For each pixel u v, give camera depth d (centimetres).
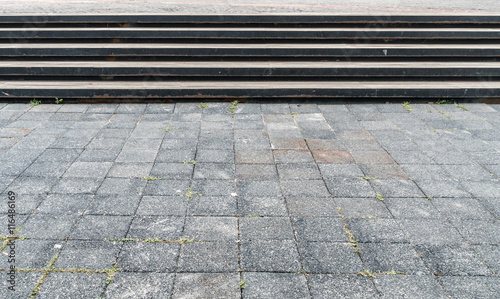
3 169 414
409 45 685
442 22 707
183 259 293
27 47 646
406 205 364
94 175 407
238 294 262
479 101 636
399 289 269
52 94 603
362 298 261
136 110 587
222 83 634
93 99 611
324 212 352
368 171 424
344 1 843
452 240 318
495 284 274
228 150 467
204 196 373
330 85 630
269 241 314
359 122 557
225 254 299
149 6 753
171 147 471
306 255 299
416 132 525
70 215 342
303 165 435
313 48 662
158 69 631
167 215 344
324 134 516
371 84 638
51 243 308
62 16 675
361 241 316
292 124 546
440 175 417
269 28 693
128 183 393
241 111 590
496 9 763
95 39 671
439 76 652
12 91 599
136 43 676
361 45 681
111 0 811
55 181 395
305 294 263
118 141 485
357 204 365
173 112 581
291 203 365
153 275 278
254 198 372
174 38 674
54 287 266
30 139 486
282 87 618
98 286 267
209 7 753
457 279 279
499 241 318
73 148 465
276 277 278
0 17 672
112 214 345
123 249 303
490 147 482
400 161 446
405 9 759
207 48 654
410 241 316
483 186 397
